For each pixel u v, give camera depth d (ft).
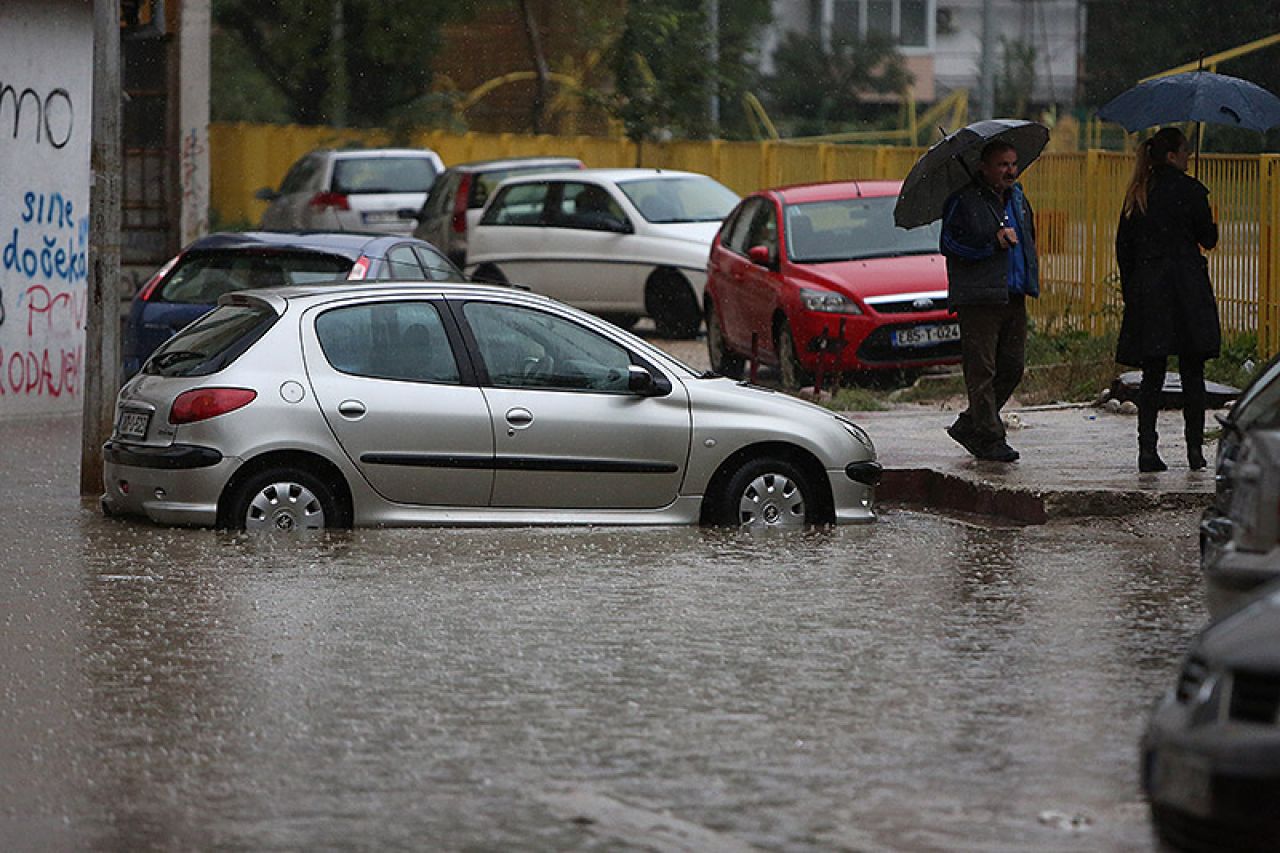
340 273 105.29
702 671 54.70
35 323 127.24
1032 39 438.40
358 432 77.30
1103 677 53.78
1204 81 87.86
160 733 48.67
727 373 144.66
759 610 63.41
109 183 91.50
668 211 171.53
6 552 73.67
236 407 76.38
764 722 49.16
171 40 171.63
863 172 180.55
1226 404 108.37
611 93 281.74
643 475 80.23
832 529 81.20
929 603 64.54
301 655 56.90
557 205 175.73
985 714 49.80
